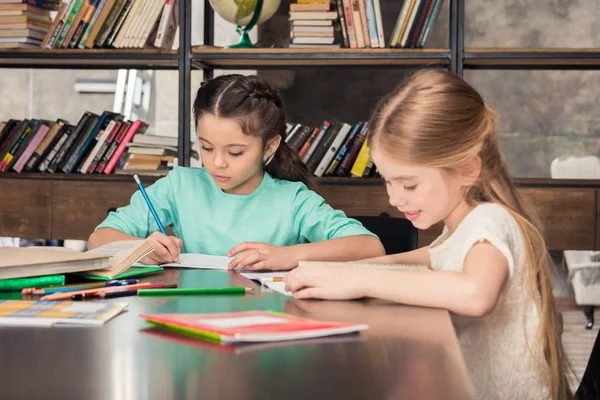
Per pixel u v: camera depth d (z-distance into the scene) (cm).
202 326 75
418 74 116
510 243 107
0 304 92
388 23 331
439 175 111
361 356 65
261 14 289
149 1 289
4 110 354
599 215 287
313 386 55
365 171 297
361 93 338
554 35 333
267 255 140
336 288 101
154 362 63
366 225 215
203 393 53
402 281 98
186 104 288
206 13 335
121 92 349
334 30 287
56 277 110
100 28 291
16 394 52
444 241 124
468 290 94
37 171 310
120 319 84
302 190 187
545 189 288
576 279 321
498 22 335
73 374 58
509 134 338
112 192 300
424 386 55
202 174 193
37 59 296
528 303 111
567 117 336
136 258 127
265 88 174
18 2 292
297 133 300
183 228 188
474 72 338
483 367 112
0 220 305
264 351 67
